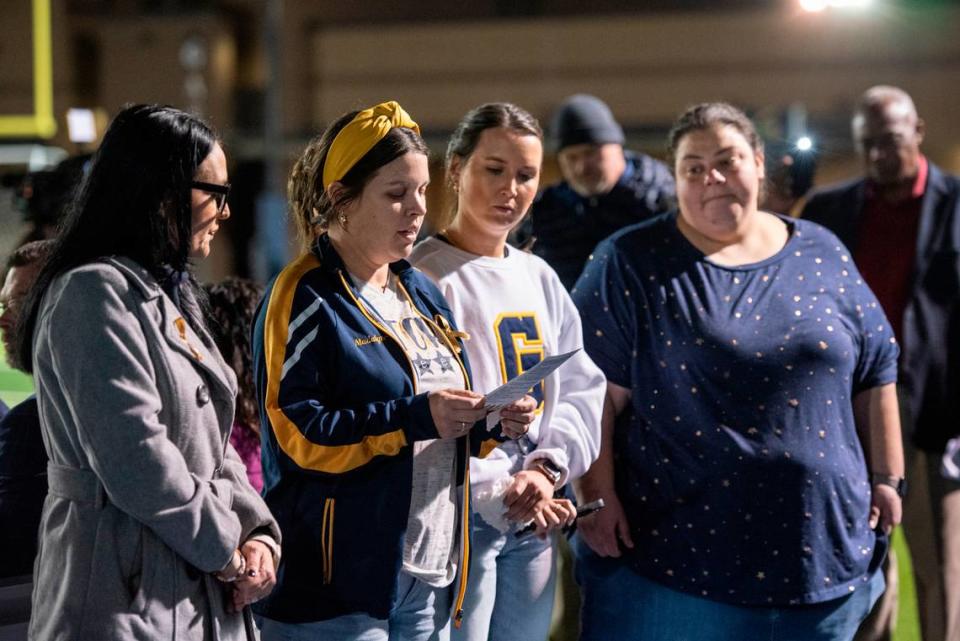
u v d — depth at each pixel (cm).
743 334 294
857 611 303
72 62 2294
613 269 312
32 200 402
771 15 2058
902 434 403
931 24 1972
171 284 217
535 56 2195
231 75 2400
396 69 2262
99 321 200
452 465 256
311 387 234
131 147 209
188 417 211
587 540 312
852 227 432
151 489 200
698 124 305
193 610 211
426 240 292
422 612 252
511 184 282
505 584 291
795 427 291
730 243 307
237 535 212
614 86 2166
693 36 2111
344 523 237
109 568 203
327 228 251
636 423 305
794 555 291
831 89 2033
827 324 296
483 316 281
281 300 238
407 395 241
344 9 2277
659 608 303
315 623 240
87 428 199
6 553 258
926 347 405
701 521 295
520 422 248
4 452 261
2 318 279
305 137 2273
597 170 427
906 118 420
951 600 398
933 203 418
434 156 321
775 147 421
